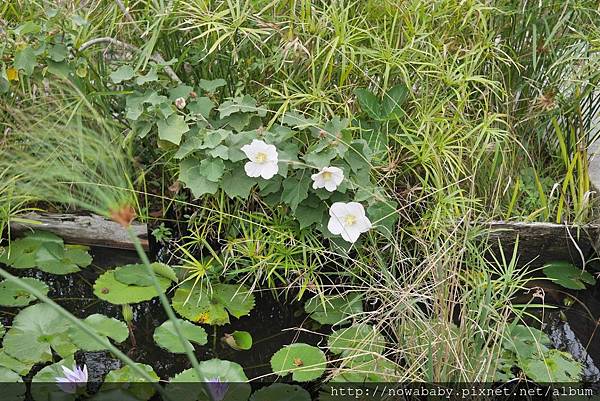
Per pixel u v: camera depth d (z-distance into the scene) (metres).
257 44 2.26
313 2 2.38
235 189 2.10
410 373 1.77
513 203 2.29
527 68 2.48
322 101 2.14
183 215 2.38
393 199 2.28
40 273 2.26
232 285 2.17
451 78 2.26
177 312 2.05
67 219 2.31
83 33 2.18
